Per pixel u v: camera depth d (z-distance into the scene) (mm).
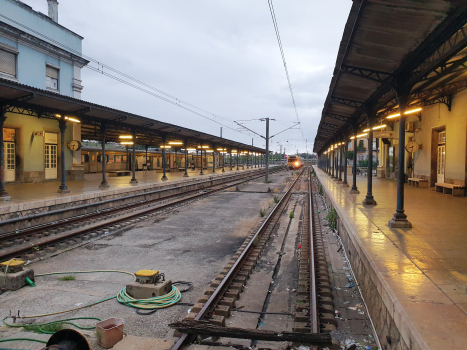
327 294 5359
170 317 4617
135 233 9844
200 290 5613
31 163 18031
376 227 6898
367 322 4523
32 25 18438
